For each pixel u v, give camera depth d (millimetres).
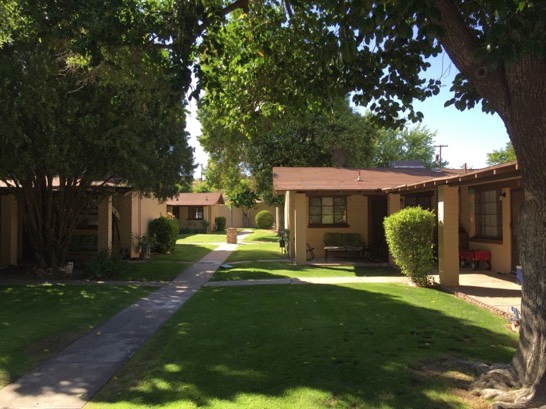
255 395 4688
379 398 4566
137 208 19547
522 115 4215
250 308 8922
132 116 11297
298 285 11758
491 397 4516
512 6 3486
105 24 5980
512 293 10062
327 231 18453
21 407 4641
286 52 7953
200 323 7789
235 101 8820
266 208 53656
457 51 4484
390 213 15508
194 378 5223
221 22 7086
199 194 47938
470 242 15227
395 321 7645
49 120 10719
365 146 27953
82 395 4930
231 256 20250
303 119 8789
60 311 9094
